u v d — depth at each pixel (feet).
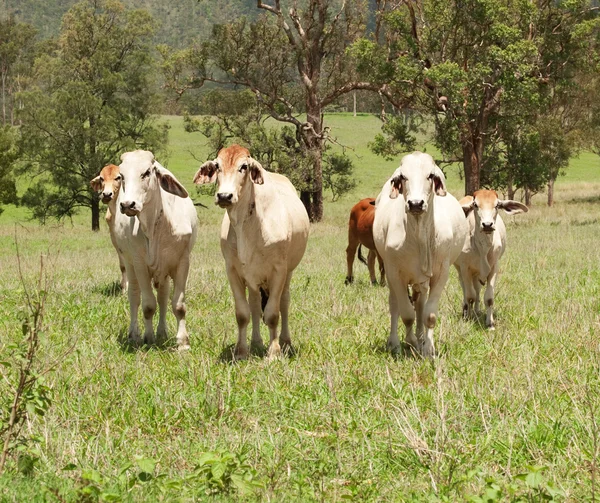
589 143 152.15
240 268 27.22
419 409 20.86
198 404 21.38
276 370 24.98
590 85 141.79
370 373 24.53
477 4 97.50
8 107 276.82
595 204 149.18
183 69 129.18
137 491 15.61
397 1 115.24
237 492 15.67
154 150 138.31
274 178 31.24
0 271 54.85
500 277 45.98
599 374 23.88
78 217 167.22
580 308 33.96
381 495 16.11
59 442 18.13
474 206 33.96
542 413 20.39
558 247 64.75
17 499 14.84
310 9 126.31
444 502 15.55
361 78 119.65
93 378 24.00
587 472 17.08
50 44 261.85
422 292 27.89
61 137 130.31
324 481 16.75
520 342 28.81
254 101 128.98
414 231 26.76
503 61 97.76
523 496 15.37
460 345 28.68
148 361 26.91
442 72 97.50
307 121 128.36
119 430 20.01
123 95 149.69
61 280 46.55
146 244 29.30
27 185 184.34
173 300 29.89
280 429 19.97
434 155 220.43
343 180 136.87
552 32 106.52
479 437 19.10
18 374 21.24
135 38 139.85
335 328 32.09
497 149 122.72
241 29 124.36
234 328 32.37
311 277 48.19
